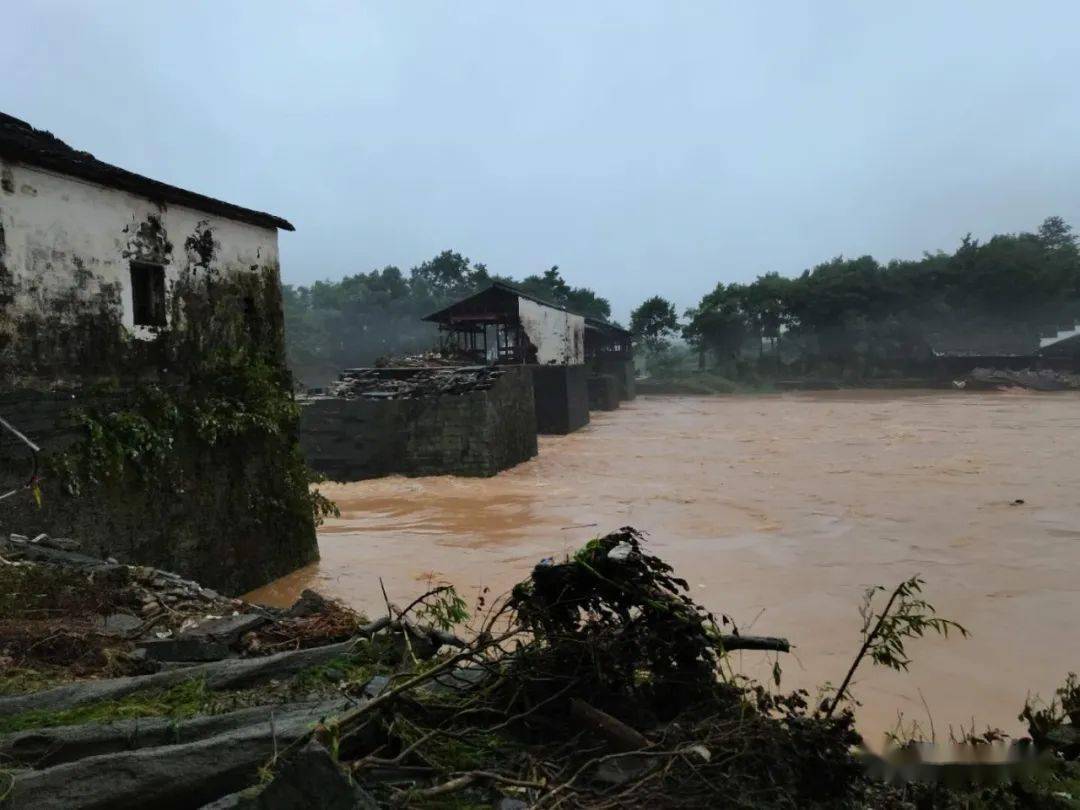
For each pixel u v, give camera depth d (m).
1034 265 59.66
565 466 24.84
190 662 5.93
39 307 9.05
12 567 7.29
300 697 4.59
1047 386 51.31
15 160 8.77
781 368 64.44
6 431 8.59
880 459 24.38
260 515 12.33
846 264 65.88
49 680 5.29
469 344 37.75
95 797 3.25
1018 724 7.08
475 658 4.54
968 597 10.78
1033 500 17.45
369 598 11.30
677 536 14.73
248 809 2.91
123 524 9.93
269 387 12.67
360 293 65.25
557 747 3.87
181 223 11.31
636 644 4.18
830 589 11.20
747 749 3.56
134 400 10.36
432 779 3.53
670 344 84.25
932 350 60.41
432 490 20.80
